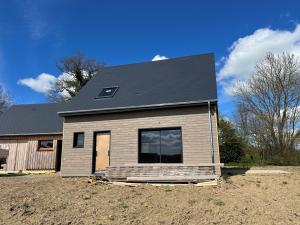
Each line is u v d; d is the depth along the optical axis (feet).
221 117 86.07
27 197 23.15
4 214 19.11
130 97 41.63
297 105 74.43
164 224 17.98
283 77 76.28
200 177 30.40
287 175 35.81
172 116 37.55
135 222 18.24
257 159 74.13
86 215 19.27
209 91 37.22
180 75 44.62
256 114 80.74
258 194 24.93
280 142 74.54
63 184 29.76
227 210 20.36
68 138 41.93
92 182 30.71
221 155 71.31
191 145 35.81
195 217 19.11
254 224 18.03
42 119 60.54
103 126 40.60
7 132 57.57
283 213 20.10
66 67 106.93
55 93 106.93
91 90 47.57
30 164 54.75
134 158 37.91
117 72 52.80
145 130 38.73
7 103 121.49
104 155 40.04
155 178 31.24
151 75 47.70
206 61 47.52
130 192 25.49
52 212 19.74
